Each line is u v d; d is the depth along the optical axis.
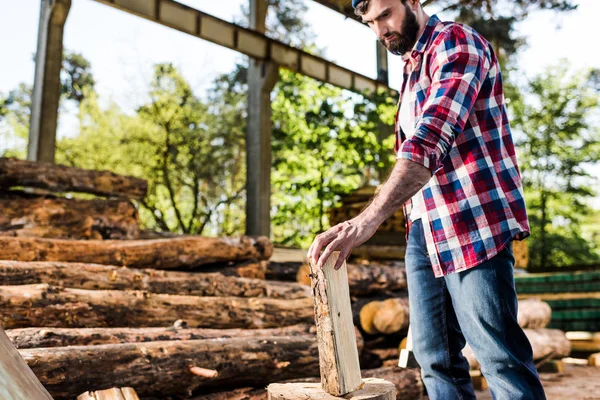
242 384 2.99
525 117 19.00
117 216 4.88
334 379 1.52
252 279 4.31
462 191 1.72
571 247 17.67
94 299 3.13
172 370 2.58
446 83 1.62
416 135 1.54
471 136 1.72
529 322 5.03
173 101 15.80
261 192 9.35
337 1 6.53
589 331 6.43
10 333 2.51
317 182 13.31
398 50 1.86
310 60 10.01
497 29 9.45
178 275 3.90
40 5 7.51
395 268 5.16
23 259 3.64
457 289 1.74
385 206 1.50
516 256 8.91
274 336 3.24
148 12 7.79
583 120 18.52
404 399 3.43
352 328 1.68
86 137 15.98
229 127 16.22
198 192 15.81
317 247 1.52
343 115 12.78
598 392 4.17
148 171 15.66
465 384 1.94
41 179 4.76
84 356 2.31
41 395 1.41
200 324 3.54
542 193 18.47
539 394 1.63
